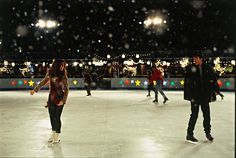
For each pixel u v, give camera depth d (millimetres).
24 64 31578
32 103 17125
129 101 17953
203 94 7395
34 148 7000
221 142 7414
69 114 12555
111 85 31484
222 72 28406
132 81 31188
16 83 32000
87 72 22812
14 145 7305
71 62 31828
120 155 6352
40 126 9805
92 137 8094
